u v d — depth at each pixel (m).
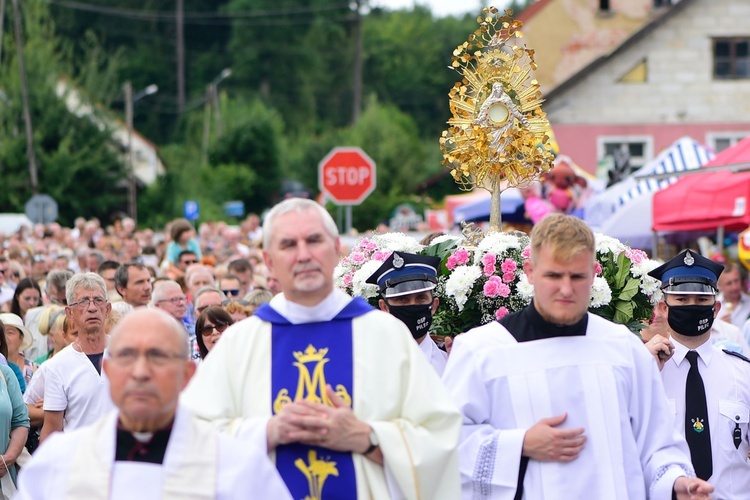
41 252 36.19
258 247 35.41
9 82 81.88
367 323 8.30
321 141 96.75
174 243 27.59
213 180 86.94
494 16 13.12
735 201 24.77
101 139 83.81
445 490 8.11
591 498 8.94
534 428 9.01
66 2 124.31
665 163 32.50
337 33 129.75
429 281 11.05
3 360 14.60
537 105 13.03
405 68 133.38
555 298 8.91
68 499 6.97
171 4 128.75
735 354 11.48
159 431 7.10
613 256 11.76
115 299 19.47
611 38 69.06
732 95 63.84
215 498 7.05
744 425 11.27
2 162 79.88
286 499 7.30
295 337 8.28
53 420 13.41
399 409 8.16
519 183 13.01
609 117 63.66
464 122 13.00
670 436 9.31
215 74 126.81
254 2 126.12
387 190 88.94
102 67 121.88
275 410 8.15
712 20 63.62
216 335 13.84
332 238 8.23
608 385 9.13
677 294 11.26
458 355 9.38
